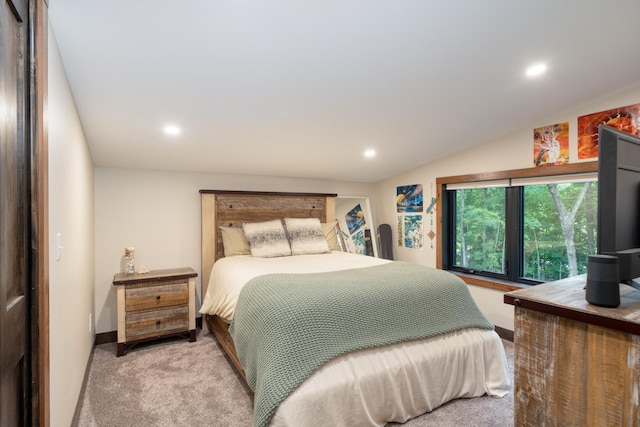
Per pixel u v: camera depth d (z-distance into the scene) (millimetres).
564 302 965
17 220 937
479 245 3533
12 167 890
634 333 790
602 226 988
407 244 4242
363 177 4461
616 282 908
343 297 1801
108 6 1358
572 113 2631
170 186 3418
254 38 1623
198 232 3551
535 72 2076
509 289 3051
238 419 1864
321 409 1507
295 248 3527
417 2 1458
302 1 1410
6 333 824
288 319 1613
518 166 3002
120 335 2725
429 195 3922
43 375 1075
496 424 1793
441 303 2072
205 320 3422
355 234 4496
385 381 1729
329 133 2885
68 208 1685
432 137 3119
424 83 2154
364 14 1513
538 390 1003
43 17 1100
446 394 1951
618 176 975
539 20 1609
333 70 1951
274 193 3898
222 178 3705
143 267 3096
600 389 869
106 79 1849
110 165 3113
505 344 2973
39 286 1046
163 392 2145
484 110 2590
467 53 1855
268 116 2479
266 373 1517
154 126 2463
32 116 1023
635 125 2287
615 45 1815
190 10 1416
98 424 1814
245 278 2320
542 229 3014
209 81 1968
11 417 877
